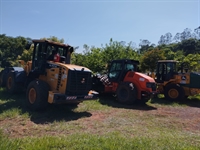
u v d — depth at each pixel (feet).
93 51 53.47
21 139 11.96
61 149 10.88
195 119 21.84
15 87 26.07
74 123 17.06
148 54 85.05
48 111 20.22
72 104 24.11
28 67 25.76
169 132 16.33
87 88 21.27
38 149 10.53
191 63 73.46
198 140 14.28
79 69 20.62
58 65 20.79
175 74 36.88
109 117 20.10
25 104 22.02
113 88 32.04
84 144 11.64
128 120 19.39
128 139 13.21
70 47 25.59
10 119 16.90
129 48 58.08
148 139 13.46
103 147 11.30
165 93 35.65
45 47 22.86
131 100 28.35
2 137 12.22
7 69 31.94
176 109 27.48
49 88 20.83
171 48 178.70
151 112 24.32
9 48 157.17
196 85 34.76
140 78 28.91
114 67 32.42
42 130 14.78
